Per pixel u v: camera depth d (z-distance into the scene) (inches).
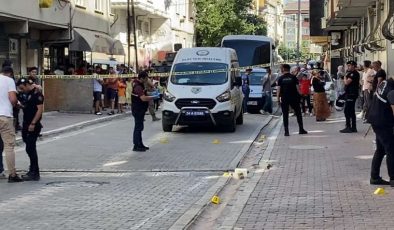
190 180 463.8
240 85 821.2
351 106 740.7
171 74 798.5
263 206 363.3
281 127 842.2
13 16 871.1
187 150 620.1
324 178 448.1
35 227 321.4
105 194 411.5
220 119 757.9
